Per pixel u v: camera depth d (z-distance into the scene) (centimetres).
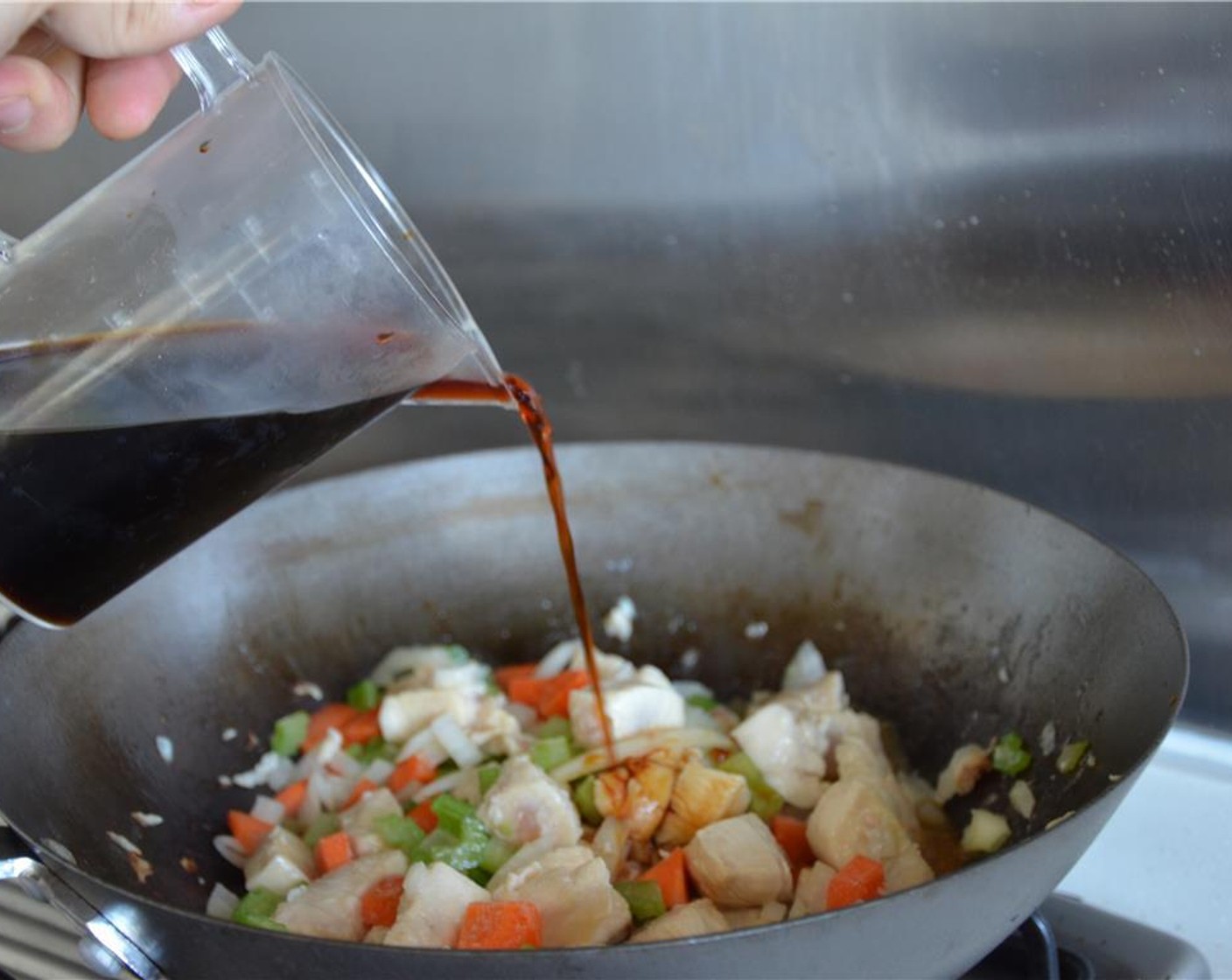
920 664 53
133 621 51
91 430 40
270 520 54
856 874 47
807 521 55
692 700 55
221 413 41
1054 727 47
